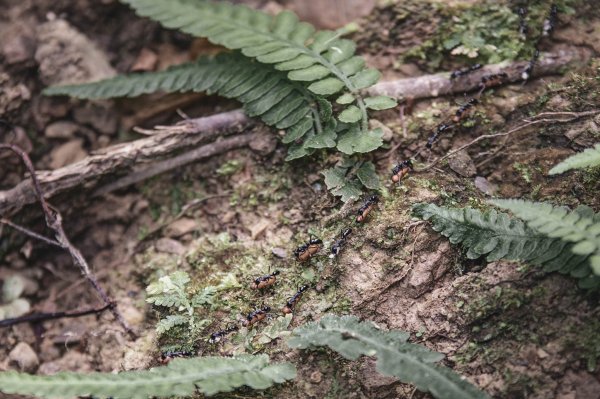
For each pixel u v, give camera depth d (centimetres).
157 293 34
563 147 34
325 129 35
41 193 36
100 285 36
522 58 37
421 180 34
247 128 37
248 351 32
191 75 37
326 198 35
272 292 33
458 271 32
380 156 35
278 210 36
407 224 33
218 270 34
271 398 31
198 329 33
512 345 30
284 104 36
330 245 33
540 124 35
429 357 29
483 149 35
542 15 37
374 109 35
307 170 36
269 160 37
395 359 29
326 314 32
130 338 35
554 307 30
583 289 30
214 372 30
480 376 30
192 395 31
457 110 35
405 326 32
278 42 36
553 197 33
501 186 34
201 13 37
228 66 37
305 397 31
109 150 36
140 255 37
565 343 30
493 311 31
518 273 31
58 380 29
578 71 36
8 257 37
